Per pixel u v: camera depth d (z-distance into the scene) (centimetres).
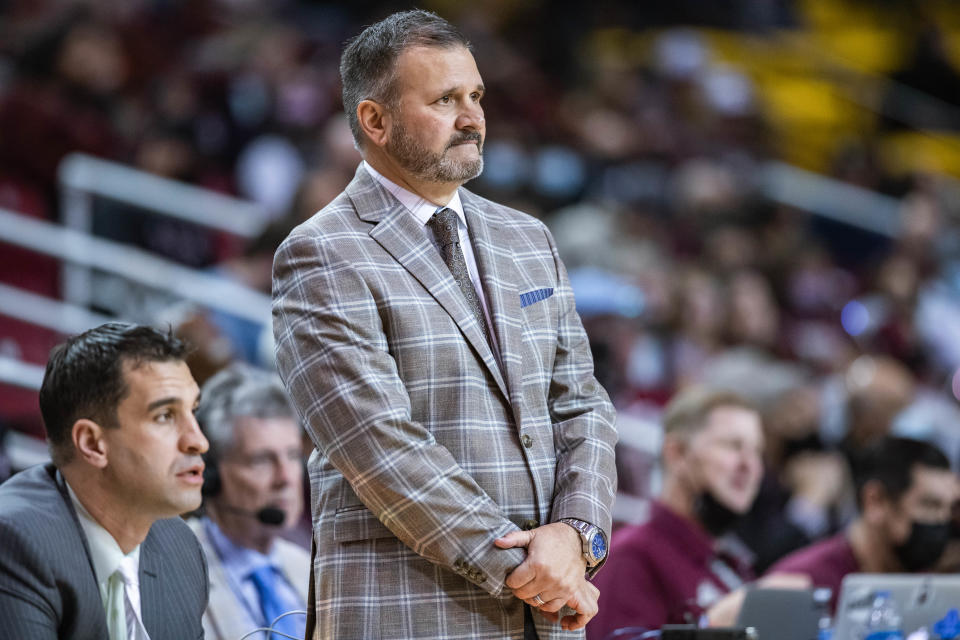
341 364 586
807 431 1559
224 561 869
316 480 632
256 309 1590
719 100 2845
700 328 2005
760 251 2405
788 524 1357
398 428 577
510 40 2770
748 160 2725
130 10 2166
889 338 2333
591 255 2066
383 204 637
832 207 2730
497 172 2261
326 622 600
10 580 579
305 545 1048
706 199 2458
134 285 1680
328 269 607
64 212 1775
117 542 621
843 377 1786
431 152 621
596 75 2738
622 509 1548
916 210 2698
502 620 594
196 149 1989
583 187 2383
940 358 2431
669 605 985
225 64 2142
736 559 1126
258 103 2095
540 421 627
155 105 2019
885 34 3284
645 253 2145
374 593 591
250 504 874
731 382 1602
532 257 666
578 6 2908
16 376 1400
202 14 2311
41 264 1664
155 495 607
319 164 1950
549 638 600
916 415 1697
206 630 837
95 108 1922
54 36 1930
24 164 1789
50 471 636
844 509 1492
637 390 1767
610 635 864
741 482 1029
